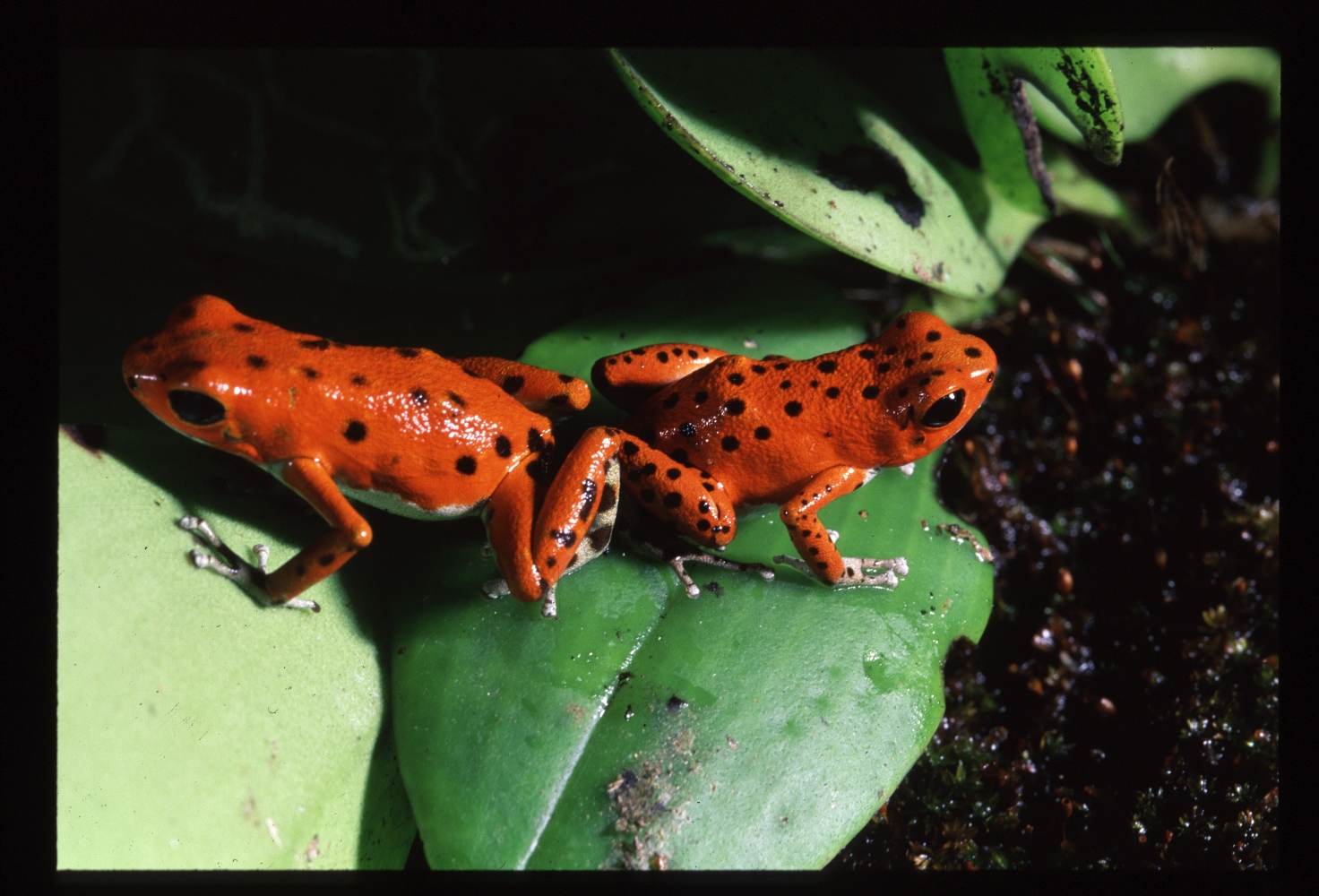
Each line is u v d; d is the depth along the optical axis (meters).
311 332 0.16
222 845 0.13
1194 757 0.15
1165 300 0.17
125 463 0.14
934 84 0.16
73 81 0.16
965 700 0.15
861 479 0.14
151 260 0.16
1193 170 0.18
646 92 0.14
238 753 0.13
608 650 0.14
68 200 0.16
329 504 0.14
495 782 0.14
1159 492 0.16
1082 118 0.15
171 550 0.14
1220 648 0.15
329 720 0.14
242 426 0.14
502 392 0.14
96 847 0.13
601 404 0.15
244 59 0.16
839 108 0.15
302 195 0.16
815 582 0.14
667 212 0.16
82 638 0.13
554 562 0.14
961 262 0.15
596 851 0.13
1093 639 0.15
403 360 0.14
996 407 0.16
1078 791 0.15
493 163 0.16
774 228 0.17
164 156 0.16
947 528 0.15
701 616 0.14
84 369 0.16
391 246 0.16
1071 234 0.17
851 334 0.16
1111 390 0.16
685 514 0.14
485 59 0.16
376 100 0.16
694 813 0.14
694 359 0.15
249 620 0.14
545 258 0.16
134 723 0.13
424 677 0.14
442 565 0.14
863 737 0.14
